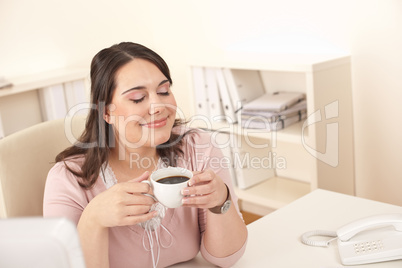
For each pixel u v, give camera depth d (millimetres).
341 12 2691
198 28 3422
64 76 3012
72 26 3344
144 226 1282
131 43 1269
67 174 1294
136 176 1352
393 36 2521
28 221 549
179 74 3660
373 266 1212
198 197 1099
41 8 3178
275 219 1499
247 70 3053
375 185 2797
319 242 1328
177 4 3506
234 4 3174
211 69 3010
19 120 3008
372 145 2750
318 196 1632
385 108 2646
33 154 1472
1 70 3031
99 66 1247
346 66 2688
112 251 1262
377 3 2539
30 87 2836
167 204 1076
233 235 1272
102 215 1090
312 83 2514
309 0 2809
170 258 1329
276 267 1250
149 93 1229
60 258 547
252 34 3135
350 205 1549
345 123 2738
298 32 2906
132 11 3635
